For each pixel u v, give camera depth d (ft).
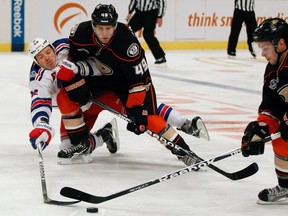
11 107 32.78
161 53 53.62
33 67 20.43
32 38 65.10
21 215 15.21
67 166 20.43
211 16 72.23
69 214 15.30
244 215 15.47
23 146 23.39
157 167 20.51
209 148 23.52
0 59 57.82
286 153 15.98
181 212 15.62
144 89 19.47
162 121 19.80
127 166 20.58
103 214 15.33
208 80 45.88
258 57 64.95
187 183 18.48
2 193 17.16
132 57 19.16
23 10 64.34
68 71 19.30
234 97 37.76
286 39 15.05
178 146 19.27
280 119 16.20
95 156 21.99
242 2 61.57
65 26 65.51
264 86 15.92
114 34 19.10
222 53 69.05
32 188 17.72
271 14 74.74
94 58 19.72
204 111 32.35
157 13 53.06
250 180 18.88
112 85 20.54
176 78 46.93
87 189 17.70
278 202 16.42
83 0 65.67
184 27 71.15
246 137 15.67
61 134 21.12
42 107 19.57
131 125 19.40
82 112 20.86
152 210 15.75
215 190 17.75
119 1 66.85
